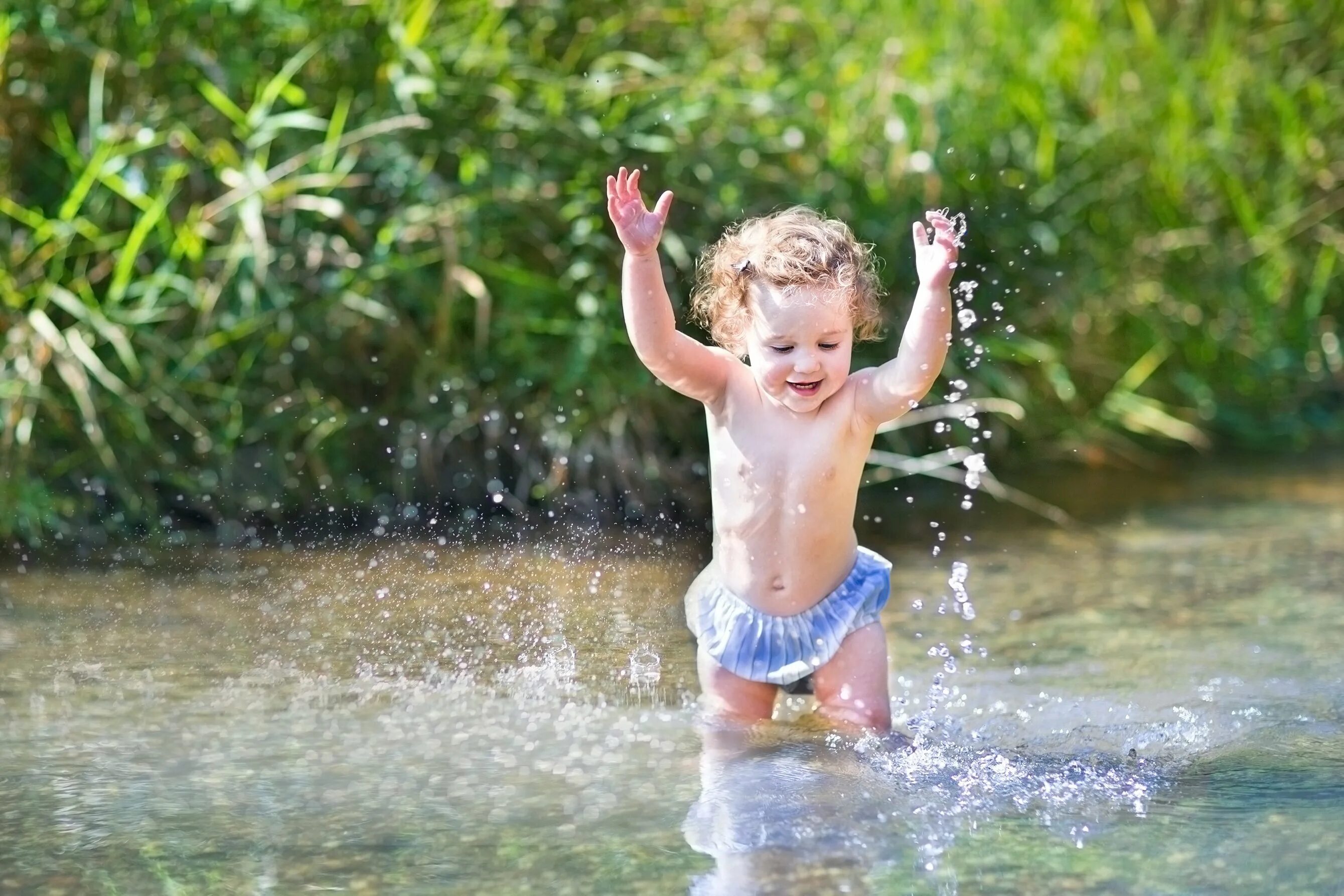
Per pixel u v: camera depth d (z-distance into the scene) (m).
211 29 7.95
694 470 8.33
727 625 4.79
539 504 8.02
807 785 3.85
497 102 8.20
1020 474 9.25
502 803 3.71
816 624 4.75
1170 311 10.46
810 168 8.85
